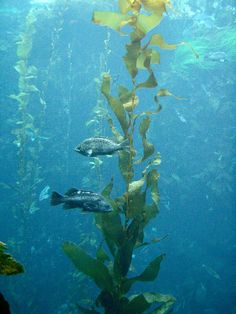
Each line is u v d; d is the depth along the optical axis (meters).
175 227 17.75
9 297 10.92
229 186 17.08
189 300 15.07
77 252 3.63
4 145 18.30
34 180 11.68
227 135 17.72
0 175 18.44
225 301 15.23
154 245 16.77
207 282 15.74
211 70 18.31
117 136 3.99
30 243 12.88
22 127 11.38
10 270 1.67
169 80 18.16
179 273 16.55
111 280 3.68
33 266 14.10
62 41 17.06
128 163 3.89
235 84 18.11
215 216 17.61
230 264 16.86
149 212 3.77
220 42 19.72
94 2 16.72
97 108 11.10
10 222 17.52
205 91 18.17
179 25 18.78
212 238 17.66
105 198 3.94
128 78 17.58
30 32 11.33
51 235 15.71
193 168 17.73
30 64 17.41
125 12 3.62
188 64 18.47
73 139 17.47
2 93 18.80
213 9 21.67
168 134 17.73
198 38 19.94
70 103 17.34
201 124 17.97
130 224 3.77
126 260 3.68
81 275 9.80
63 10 14.41
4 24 20.97
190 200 17.55
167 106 17.88
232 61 18.34
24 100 11.36
